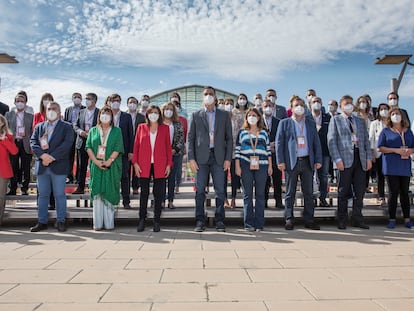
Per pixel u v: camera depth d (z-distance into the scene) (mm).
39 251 3615
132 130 5613
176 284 2520
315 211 5359
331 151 5082
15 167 5906
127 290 2395
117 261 3180
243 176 4871
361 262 3139
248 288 2432
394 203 5043
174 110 5496
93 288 2438
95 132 5000
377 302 2174
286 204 4992
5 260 3242
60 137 4914
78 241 4145
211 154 4855
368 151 5098
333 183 6773
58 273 2807
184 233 4660
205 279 2635
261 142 4883
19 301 2201
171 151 4980
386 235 4488
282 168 5000
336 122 5098
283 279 2639
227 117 4875
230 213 5297
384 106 5762
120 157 5047
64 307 2100
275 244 3930
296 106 4949
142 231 4812
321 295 2297
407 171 5031
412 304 2143
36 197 5699
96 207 4918
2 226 5328
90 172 4977
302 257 3320
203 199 4871
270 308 2076
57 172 4879
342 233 4637
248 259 3242
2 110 6148
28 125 5934
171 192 5562
